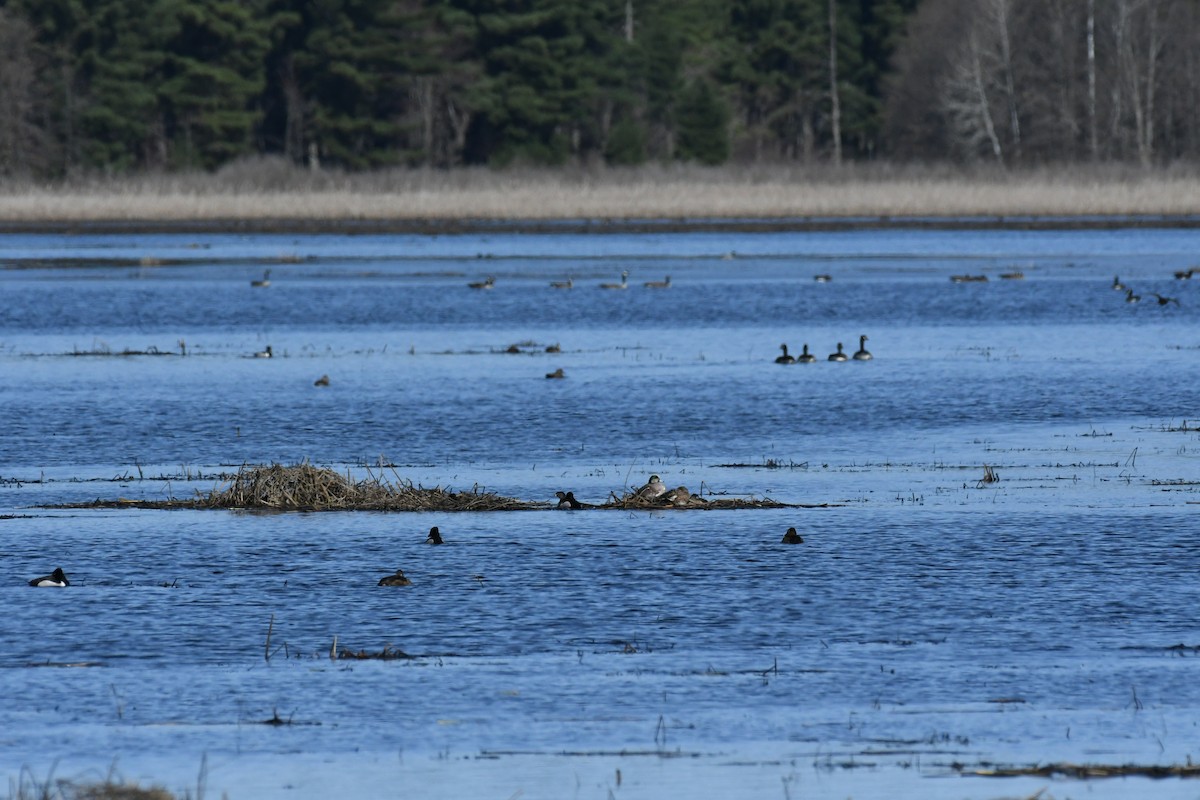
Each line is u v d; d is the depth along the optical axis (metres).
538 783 49.34
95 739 53.19
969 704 56.19
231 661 61.47
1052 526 83.75
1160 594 70.44
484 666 60.72
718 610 68.12
